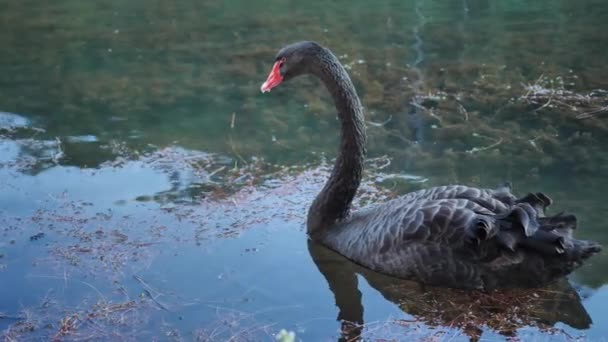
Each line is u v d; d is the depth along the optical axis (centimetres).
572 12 1053
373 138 679
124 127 707
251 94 784
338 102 503
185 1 1130
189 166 632
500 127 698
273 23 1017
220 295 465
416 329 430
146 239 526
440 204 457
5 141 675
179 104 759
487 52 895
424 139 677
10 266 495
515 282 447
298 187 598
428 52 898
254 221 549
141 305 454
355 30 986
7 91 794
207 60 879
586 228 523
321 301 459
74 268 493
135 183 604
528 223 427
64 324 436
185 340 422
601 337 418
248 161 642
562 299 450
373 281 475
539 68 838
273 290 470
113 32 988
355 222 507
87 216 555
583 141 663
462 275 449
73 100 770
